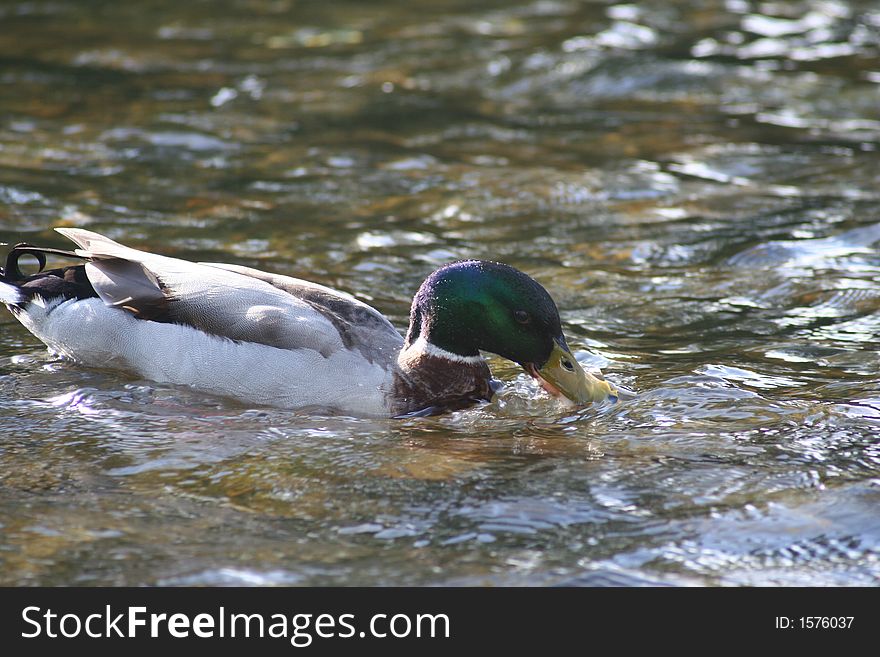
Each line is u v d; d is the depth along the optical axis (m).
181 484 8.77
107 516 8.23
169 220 15.30
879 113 20.53
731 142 19.17
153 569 7.54
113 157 17.66
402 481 8.84
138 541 7.88
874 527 8.10
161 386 10.59
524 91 21.94
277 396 10.27
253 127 19.45
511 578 7.47
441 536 7.99
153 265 10.80
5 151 17.64
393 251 14.55
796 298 13.05
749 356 11.48
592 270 14.02
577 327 12.34
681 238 15.08
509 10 27.94
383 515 8.29
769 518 8.23
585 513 8.31
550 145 19.06
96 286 10.72
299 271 13.74
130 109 20.09
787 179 17.39
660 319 12.57
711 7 28.06
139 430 9.77
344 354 10.33
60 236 14.63
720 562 7.70
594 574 7.54
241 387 10.28
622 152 18.70
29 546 7.78
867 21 26.78
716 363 11.30
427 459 9.25
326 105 20.81
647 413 10.16
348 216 15.74
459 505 8.43
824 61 23.64
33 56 23.22
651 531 8.07
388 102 21.09
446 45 24.84
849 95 21.48
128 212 15.51
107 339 10.68
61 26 25.75
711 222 15.64
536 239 15.08
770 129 19.80
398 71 22.97
